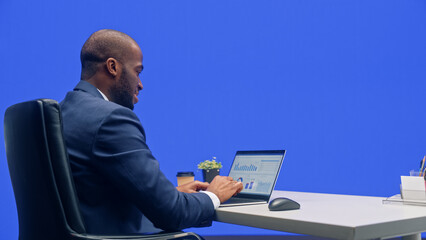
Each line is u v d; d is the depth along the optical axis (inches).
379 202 53.7
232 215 49.4
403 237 52.4
